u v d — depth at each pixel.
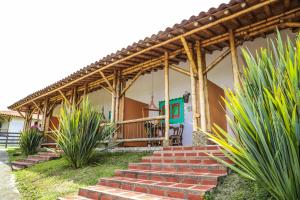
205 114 5.81
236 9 4.81
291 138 2.09
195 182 3.47
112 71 8.68
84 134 6.39
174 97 9.48
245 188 2.91
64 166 6.68
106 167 5.62
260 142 2.30
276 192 2.23
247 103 2.54
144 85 10.62
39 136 11.46
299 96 2.13
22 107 15.36
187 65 9.18
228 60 7.98
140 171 4.37
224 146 2.69
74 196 4.04
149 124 8.27
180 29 5.54
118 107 8.16
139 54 6.85
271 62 2.83
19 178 6.37
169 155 5.11
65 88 10.79
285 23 5.14
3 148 15.98
